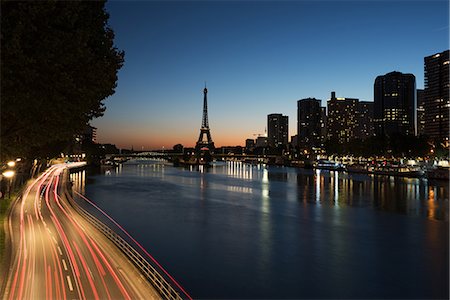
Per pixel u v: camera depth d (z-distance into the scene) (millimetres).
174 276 42312
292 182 171250
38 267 34281
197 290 38312
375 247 56219
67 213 67000
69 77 24016
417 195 120875
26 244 42906
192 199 111688
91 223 57094
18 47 20453
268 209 93000
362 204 101938
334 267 46625
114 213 85000
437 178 175250
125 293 28344
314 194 124688
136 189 139125
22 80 22094
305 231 67125
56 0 21734
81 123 31719
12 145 27766
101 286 29656
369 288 40000
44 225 54719
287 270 45281
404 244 58094
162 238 60719
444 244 57906
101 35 29562
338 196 119188
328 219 79438
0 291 27922
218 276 42625
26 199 85688
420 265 47750
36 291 28234
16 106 22484
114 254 38938
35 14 21344
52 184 122938
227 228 69312
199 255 50969
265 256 50906
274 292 38438
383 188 142000
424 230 68438
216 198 114500
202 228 69125
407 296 38156
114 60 30797
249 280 41594
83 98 26094
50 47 22312
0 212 63375
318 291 39031
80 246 42156
